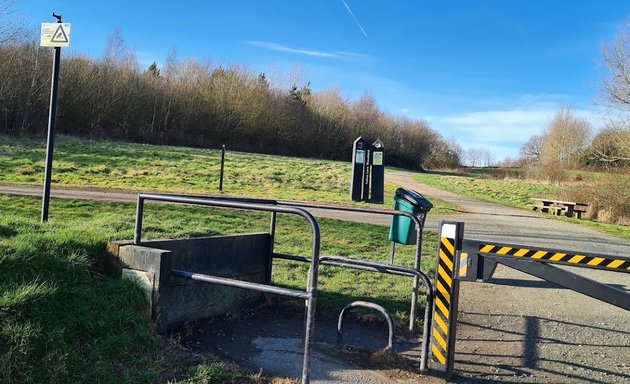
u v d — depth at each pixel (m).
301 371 4.30
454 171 85.06
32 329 3.58
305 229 11.84
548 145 57.62
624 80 25.52
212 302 5.43
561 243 14.15
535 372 4.72
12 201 11.88
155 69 59.22
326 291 6.78
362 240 11.31
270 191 21.22
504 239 13.92
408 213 5.83
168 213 11.97
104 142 37.06
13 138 33.22
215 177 24.09
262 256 6.24
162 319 4.59
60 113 43.62
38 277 4.07
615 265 3.70
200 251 5.30
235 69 60.00
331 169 34.56
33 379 3.35
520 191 34.25
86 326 3.95
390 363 4.61
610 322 6.53
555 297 7.67
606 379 4.65
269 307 6.17
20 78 40.03
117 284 4.56
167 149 36.16
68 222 6.48
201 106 56.69
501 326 6.15
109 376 3.65
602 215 23.92
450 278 4.32
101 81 47.09
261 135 61.62
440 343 4.39
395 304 6.45
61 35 7.10
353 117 72.31
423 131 84.44
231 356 4.53
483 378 4.47
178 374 3.90
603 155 26.56
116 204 12.70
